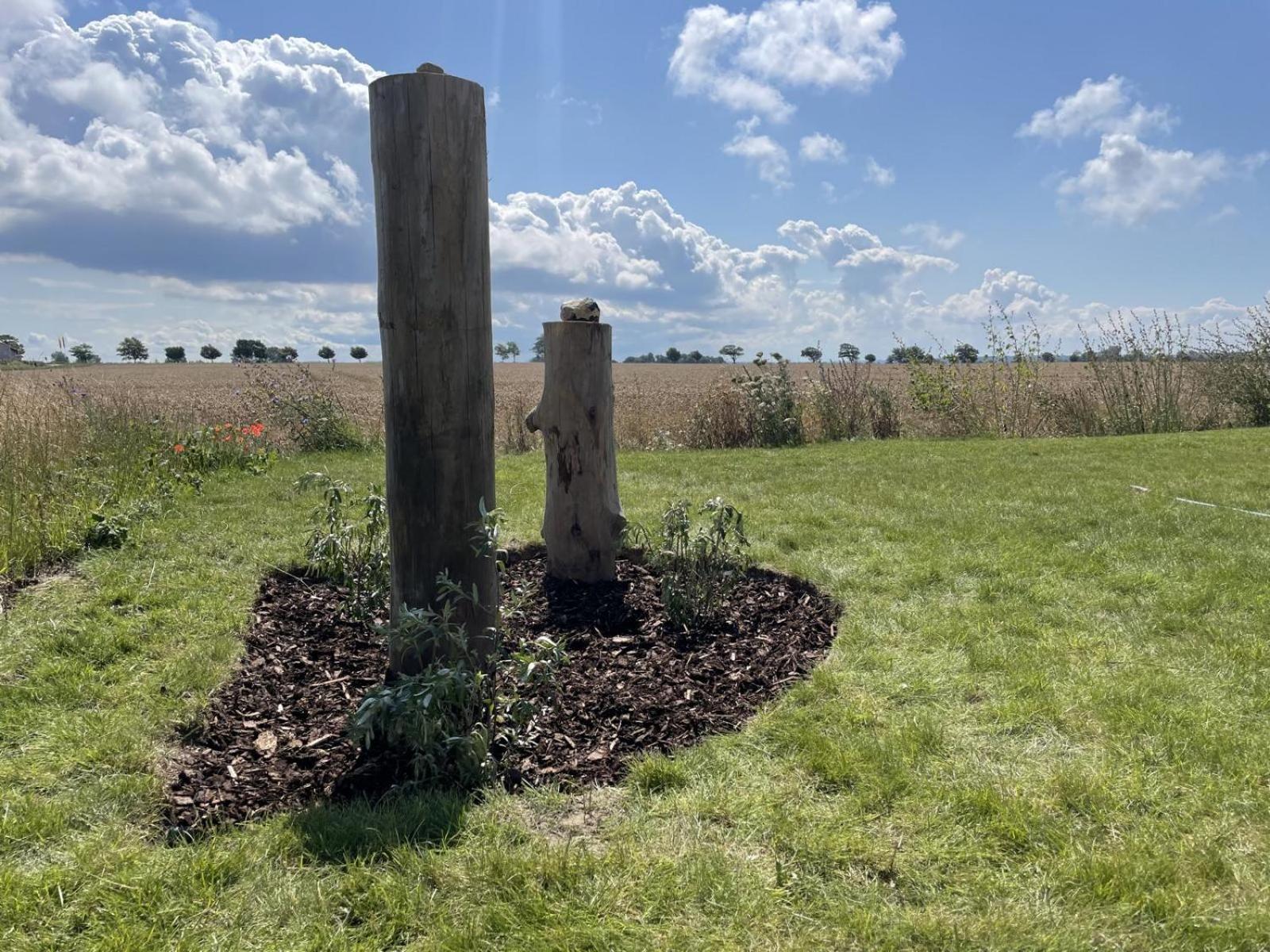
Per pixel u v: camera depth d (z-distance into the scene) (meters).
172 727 2.91
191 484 7.23
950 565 4.87
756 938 1.91
